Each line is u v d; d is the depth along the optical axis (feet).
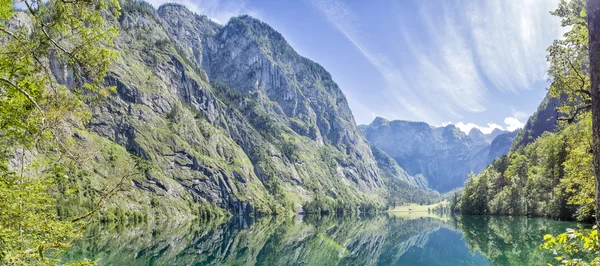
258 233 362.94
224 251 224.53
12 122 43.34
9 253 39.04
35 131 44.52
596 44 17.88
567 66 73.20
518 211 352.28
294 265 185.98
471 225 331.77
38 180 47.44
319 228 441.68
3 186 44.93
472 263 158.20
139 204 552.00
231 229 418.10
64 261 151.02
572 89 73.56
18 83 43.78
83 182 455.63
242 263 186.19
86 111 48.65
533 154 388.57
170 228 410.72
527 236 208.33
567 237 34.83
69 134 47.14
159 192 616.80
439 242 247.09
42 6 39.70
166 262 178.91
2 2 38.32
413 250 223.51
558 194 242.99
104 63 45.42
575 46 70.13
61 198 383.65
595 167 17.53
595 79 17.74
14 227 44.62
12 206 44.55
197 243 262.67
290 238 311.47
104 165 533.14
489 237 230.89
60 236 45.14
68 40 43.27
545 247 36.27
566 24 64.23
